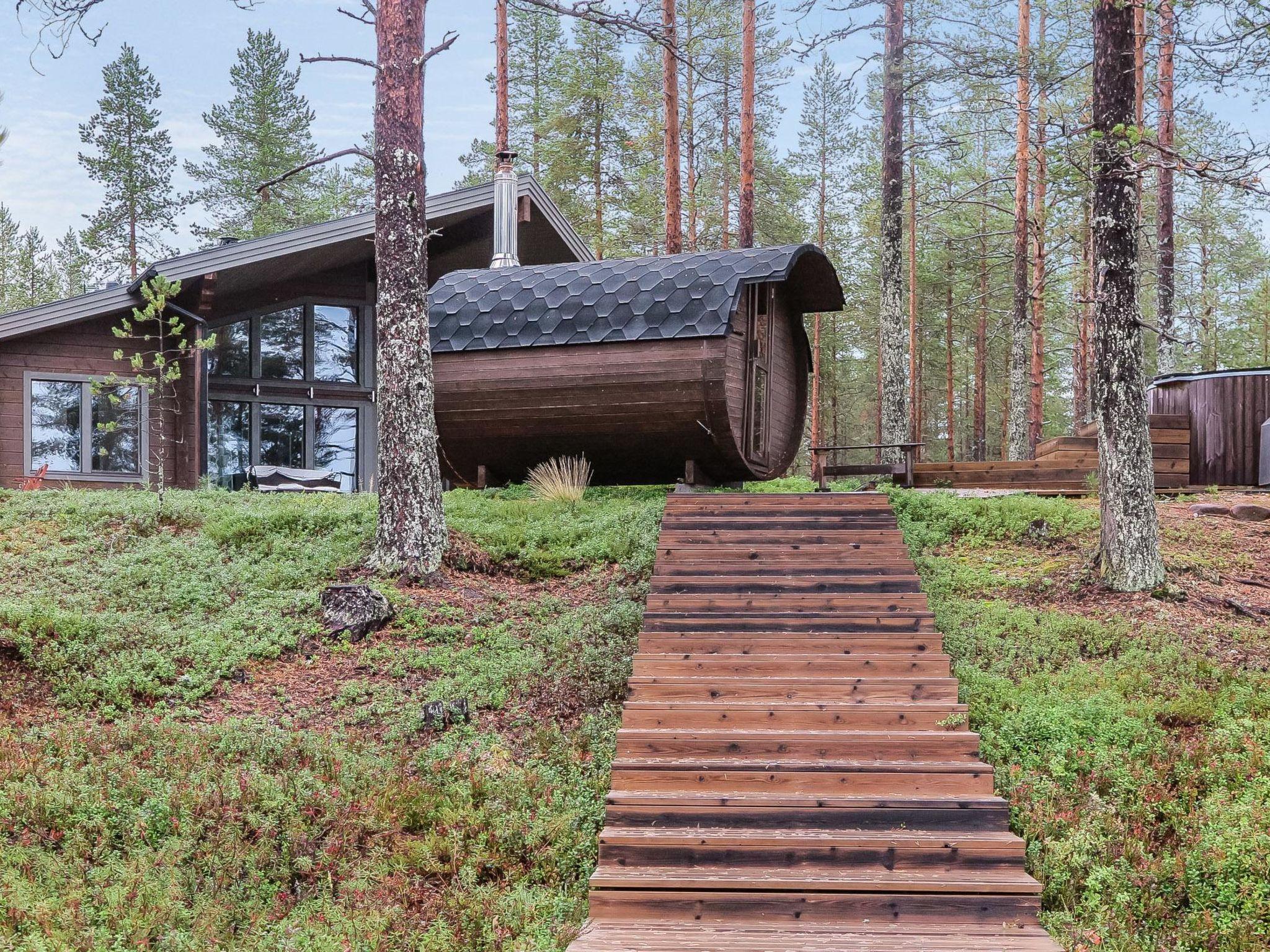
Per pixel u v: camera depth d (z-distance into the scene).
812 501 12.40
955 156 25.59
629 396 14.82
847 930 6.15
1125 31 11.16
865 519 11.77
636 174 34.66
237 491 16.41
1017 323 26.11
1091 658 9.62
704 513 12.30
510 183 18.70
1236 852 6.53
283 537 12.88
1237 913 6.27
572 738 8.39
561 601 11.19
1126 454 11.08
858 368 48.59
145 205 39.50
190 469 18.78
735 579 10.32
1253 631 9.94
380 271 11.87
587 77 34.00
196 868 6.62
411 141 11.90
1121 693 8.73
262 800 7.30
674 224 21.97
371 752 8.26
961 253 37.84
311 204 41.88
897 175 20.84
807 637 9.13
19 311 16.89
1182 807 7.16
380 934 6.07
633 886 6.41
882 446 15.90
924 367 45.44
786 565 10.77
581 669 9.35
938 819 6.93
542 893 6.61
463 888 6.62
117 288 17.56
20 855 6.46
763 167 34.03
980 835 6.74
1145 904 6.36
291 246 17.86
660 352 14.69
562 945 6.04
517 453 15.91
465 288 16.38
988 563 12.13
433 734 8.64
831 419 52.97
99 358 18.05
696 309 14.65
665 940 6.02
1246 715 8.30
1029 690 8.77
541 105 37.53
